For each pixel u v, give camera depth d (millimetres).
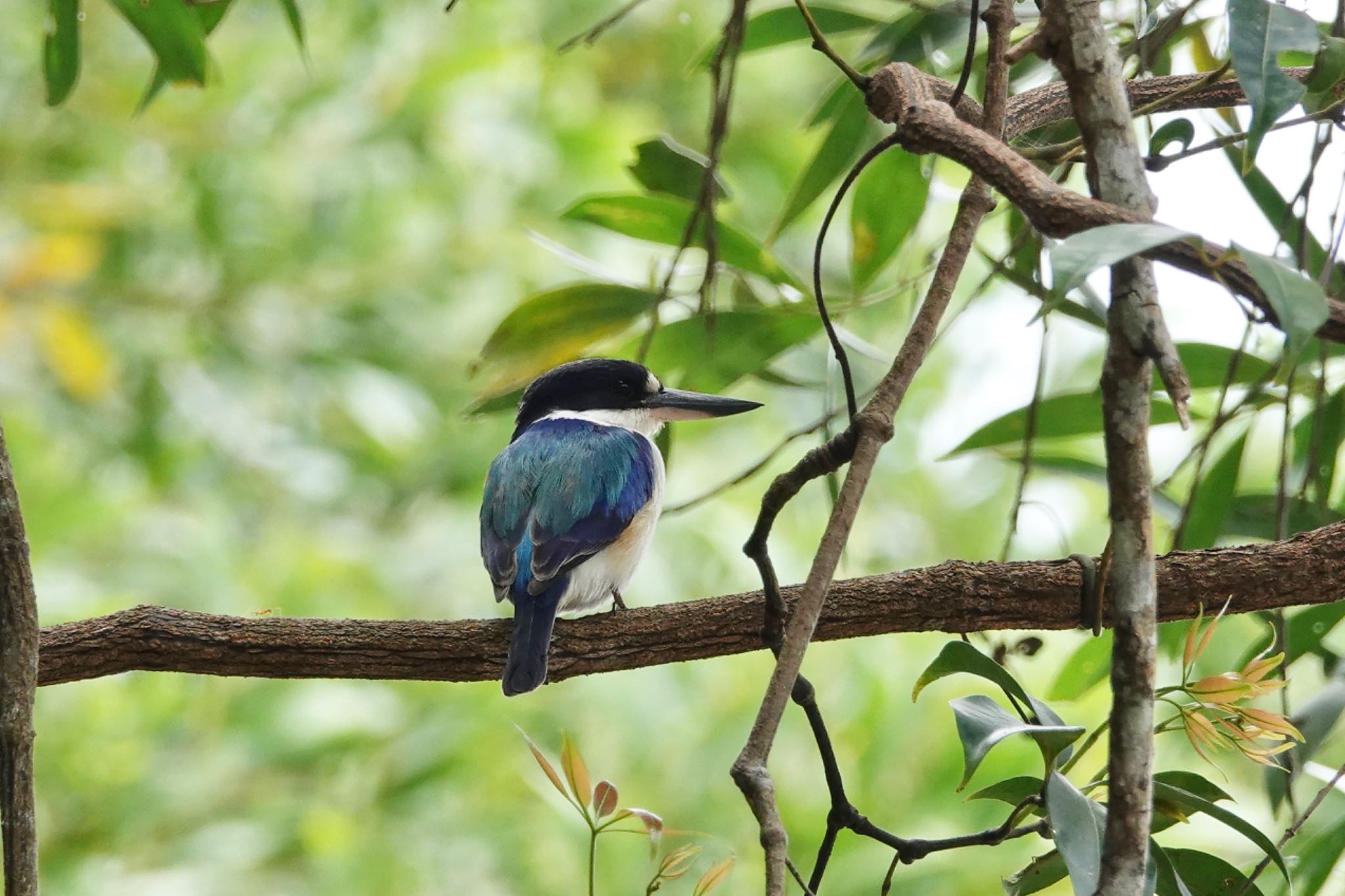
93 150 12641
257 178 12180
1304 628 6391
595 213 6719
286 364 12086
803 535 11062
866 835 4637
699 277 7727
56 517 10156
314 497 12055
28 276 11328
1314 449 5973
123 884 9492
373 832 9664
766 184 13594
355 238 12281
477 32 12766
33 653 4359
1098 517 11781
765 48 7105
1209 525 6605
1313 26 4008
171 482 11766
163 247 12320
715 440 11969
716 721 9344
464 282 12438
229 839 9734
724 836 8953
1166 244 3143
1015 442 6754
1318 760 6496
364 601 10938
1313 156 5273
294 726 10016
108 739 9773
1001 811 8602
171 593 10320
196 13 6789
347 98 12461
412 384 12203
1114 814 3494
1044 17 3652
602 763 9469
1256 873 4602
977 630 5473
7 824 4266
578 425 8117
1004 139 5566
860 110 6734
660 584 10469
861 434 4133
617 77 14477
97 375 11352
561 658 5996
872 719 8898
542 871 9328
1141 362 3445
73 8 6520
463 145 12445
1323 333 3180
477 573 11438
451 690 10141
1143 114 5238
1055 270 2949
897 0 6543
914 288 6758
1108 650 6562
